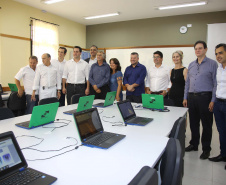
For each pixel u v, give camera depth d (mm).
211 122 2646
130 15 5898
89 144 1327
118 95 3639
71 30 6586
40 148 1280
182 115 2365
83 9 5402
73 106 2793
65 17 6211
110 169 1007
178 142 1086
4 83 4699
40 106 1723
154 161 1112
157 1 4707
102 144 1332
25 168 964
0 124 1818
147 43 6234
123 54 6492
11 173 895
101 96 3703
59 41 6137
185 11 5410
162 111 2576
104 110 2607
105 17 6164
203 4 4730
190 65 2748
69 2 4879
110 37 6836
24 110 3771
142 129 1760
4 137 936
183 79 3242
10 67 4797
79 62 3773
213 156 2822
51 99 2678
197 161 2637
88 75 3816
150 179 662
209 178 2225
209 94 2553
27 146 1310
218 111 2436
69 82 3803
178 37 5797
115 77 3725
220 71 2340
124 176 938
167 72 3406
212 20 5363
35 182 854
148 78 3570
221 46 2242
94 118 1591
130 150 1267
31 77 3660
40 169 997
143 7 5156
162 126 1867
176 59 3285
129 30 6484
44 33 5520
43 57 3400
